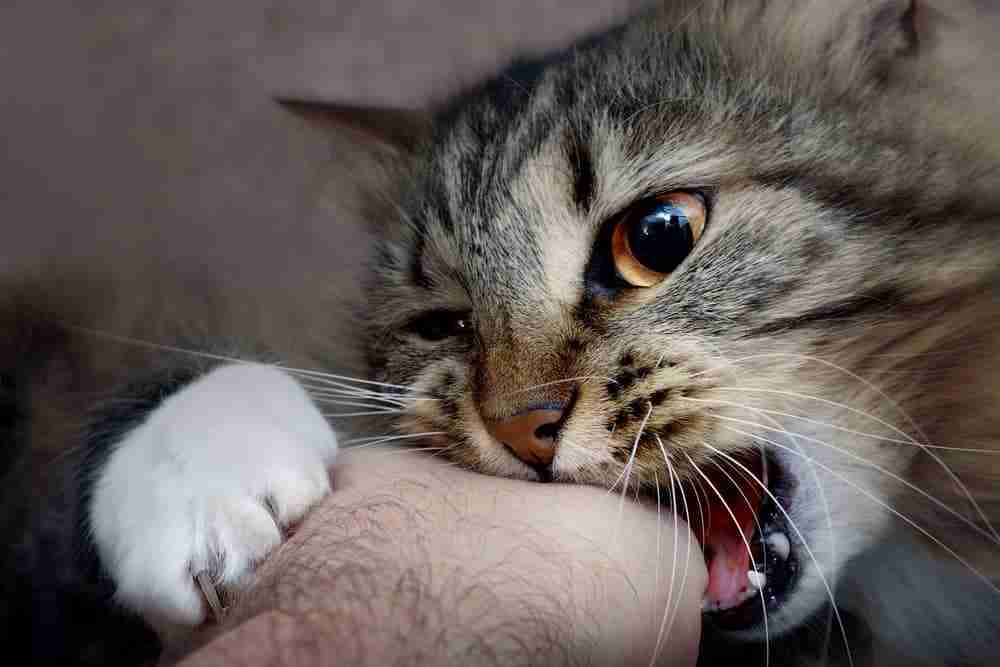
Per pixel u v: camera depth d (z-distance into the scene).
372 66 0.37
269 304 0.33
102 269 0.34
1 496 0.27
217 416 0.20
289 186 0.36
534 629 0.16
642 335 0.21
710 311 0.21
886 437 0.22
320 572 0.17
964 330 0.22
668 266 0.22
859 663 0.24
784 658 0.24
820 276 0.21
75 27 0.38
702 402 0.21
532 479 0.22
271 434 0.20
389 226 0.28
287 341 0.30
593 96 0.24
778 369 0.21
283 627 0.15
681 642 0.18
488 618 0.16
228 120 0.37
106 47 0.38
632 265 0.22
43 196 0.37
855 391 0.21
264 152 0.37
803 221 0.21
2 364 0.30
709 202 0.22
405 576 0.16
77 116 0.38
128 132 0.38
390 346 0.26
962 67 0.23
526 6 0.36
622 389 0.21
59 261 0.35
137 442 0.21
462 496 0.19
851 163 0.22
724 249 0.21
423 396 0.24
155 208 0.37
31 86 0.37
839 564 0.22
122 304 0.32
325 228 0.34
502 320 0.22
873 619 0.24
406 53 0.37
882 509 0.22
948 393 0.22
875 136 0.22
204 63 0.38
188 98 0.38
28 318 0.31
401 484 0.20
